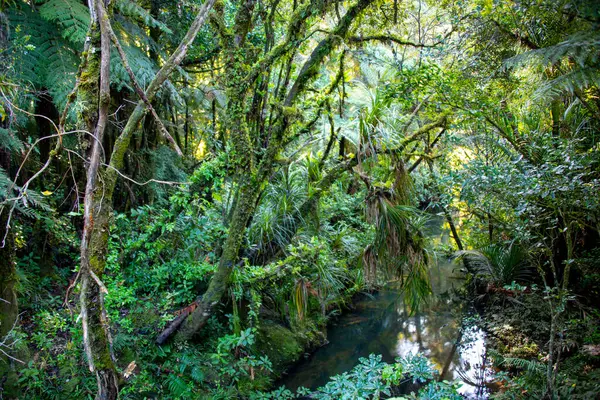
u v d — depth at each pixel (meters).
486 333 4.80
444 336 4.92
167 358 3.33
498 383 3.85
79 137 2.16
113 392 2.25
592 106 3.75
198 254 4.16
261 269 3.60
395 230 3.59
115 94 4.23
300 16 3.18
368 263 3.84
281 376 3.92
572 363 3.51
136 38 3.92
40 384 2.67
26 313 3.30
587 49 2.37
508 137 3.57
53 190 3.91
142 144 4.66
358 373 2.70
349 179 4.25
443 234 7.77
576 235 4.43
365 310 5.61
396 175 3.66
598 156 3.07
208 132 5.27
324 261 4.08
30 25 3.07
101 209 2.22
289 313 4.46
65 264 4.15
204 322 3.41
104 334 2.23
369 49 5.29
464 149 4.90
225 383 3.38
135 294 3.66
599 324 3.97
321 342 4.67
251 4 3.24
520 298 4.98
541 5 2.92
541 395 3.20
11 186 2.15
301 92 3.64
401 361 2.75
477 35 3.60
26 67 2.88
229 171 3.66
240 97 3.24
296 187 4.40
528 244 3.55
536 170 2.81
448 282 6.43
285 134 3.43
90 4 2.14
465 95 3.50
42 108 3.71
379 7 3.66
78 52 3.38
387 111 3.79
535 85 3.52
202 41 4.92
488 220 4.71
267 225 3.99
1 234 2.63
